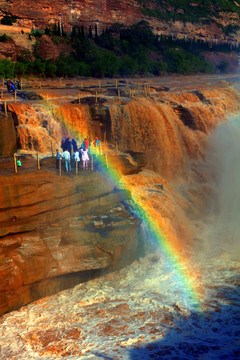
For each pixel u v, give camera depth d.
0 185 19.48
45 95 38.62
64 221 22.25
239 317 19.22
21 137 29.66
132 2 119.75
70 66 68.94
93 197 23.92
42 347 17.30
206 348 16.91
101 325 18.77
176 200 31.58
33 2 89.25
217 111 45.72
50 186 21.36
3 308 19.17
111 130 34.56
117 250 22.50
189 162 39.09
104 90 44.59
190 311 19.75
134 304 20.45
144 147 36.19
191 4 150.50
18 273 19.30
